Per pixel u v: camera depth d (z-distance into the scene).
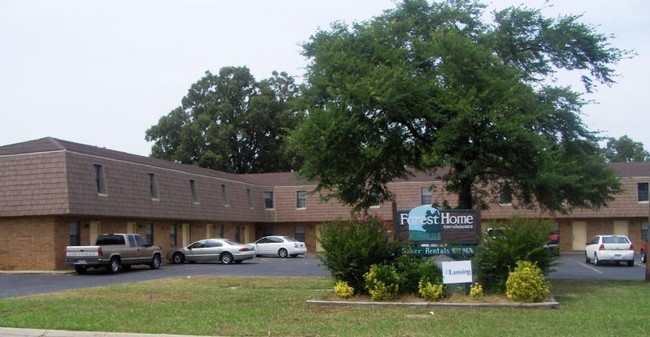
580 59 25.56
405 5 25.64
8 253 33.25
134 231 39.28
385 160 25.45
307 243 55.75
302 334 12.22
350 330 12.61
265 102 71.06
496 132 21.41
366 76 22.61
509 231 17.52
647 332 12.02
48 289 23.03
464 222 18.02
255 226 56.91
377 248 17.69
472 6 26.00
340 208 53.91
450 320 13.78
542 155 21.91
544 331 12.23
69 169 32.69
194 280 26.02
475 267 17.45
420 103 22.56
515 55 25.69
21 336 12.55
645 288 21.25
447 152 22.81
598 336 11.61
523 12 25.03
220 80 72.81
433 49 22.86
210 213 46.34
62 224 33.34
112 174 36.19
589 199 25.69
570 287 21.64
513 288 16.38
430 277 17.06
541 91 24.66
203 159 66.94
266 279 26.33
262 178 58.34
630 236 48.19
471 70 22.08
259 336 12.04
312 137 22.78
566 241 49.16
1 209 32.81
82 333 12.41
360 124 22.64
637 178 47.38
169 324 13.35
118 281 26.81
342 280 17.88
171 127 70.94
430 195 48.97
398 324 13.30
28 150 33.41
